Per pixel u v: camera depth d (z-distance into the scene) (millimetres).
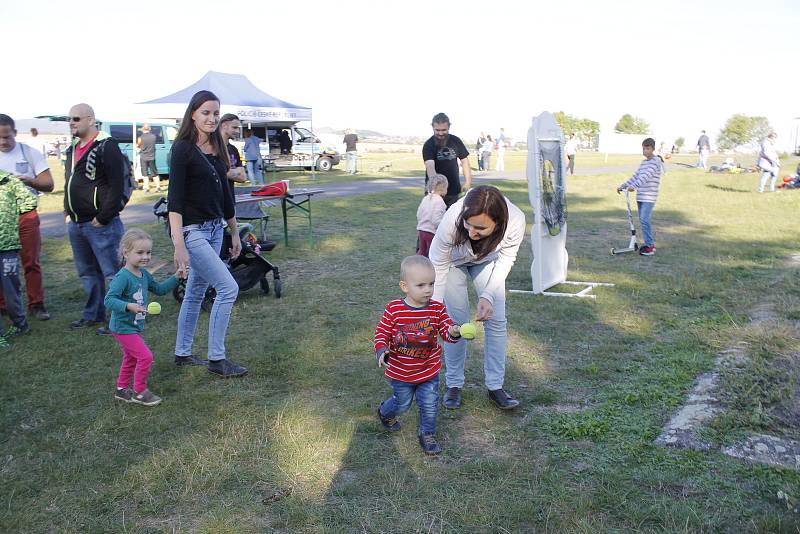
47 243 10570
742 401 4277
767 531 2967
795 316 6184
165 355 5492
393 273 8664
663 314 6656
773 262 9219
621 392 4637
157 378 4988
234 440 3928
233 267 7406
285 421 4203
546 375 5039
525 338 5941
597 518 3127
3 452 3836
